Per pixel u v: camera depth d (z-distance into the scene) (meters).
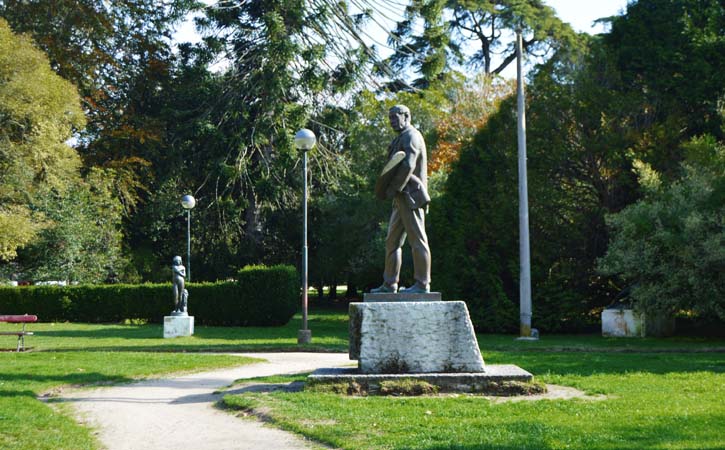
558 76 26.48
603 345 19.25
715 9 26.42
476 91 40.59
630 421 7.90
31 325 28.50
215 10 33.78
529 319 22.09
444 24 34.00
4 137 30.62
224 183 35.66
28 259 35.09
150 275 39.53
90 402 10.35
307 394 9.93
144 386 11.95
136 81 41.53
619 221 21.20
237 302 28.89
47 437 7.80
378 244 32.50
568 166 25.38
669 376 12.00
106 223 36.34
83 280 35.16
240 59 34.59
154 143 39.28
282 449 7.19
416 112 37.72
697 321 25.59
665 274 20.47
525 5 35.53
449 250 25.25
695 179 20.88
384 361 10.52
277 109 33.06
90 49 40.53
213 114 35.84
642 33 26.72
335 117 34.50
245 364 15.34
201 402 10.27
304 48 32.88
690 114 26.00
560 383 11.26
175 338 22.31
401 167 10.97
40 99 30.66
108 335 23.53
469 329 10.61
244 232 38.31
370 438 7.26
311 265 40.75
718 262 19.50
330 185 37.00
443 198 25.78
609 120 25.14
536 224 24.84
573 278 25.23
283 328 27.45
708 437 7.06
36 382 11.91
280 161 33.56
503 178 25.12
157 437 8.09
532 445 6.76
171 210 37.50
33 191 32.44
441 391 10.19
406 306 10.63
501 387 10.14
